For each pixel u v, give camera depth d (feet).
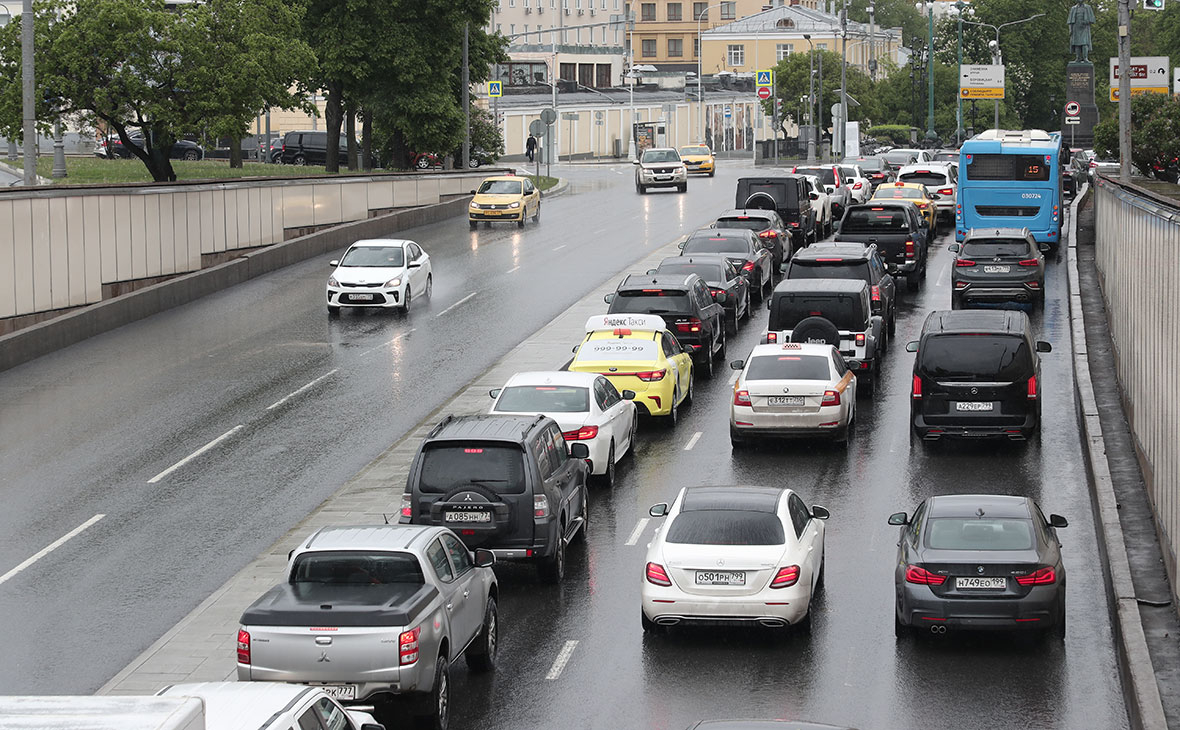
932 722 63.62
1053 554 72.43
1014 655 72.33
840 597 81.87
